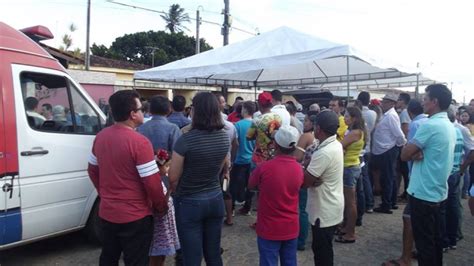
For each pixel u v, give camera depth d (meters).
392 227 5.87
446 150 3.53
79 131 4.47
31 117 3.95
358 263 4.57
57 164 4.14
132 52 50.34
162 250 3.69
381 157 6.55
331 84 12.59
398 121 6.48
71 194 4.31
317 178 3.46
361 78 10.72
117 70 25.86
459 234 5.33
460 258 4.75
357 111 5.07
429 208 3.58
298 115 8.71
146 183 3.00
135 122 3.15
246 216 6.38
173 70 8.45
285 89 15.78
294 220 3.31
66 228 4.37
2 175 3.65
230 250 4.93
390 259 4.68
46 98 4.15
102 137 3.10
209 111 3.11
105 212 3.06
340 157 3.55
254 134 5.39
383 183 6.61
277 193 3.22
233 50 8.13
